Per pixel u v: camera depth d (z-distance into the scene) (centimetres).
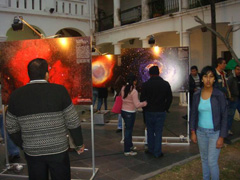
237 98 604
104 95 848
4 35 1244
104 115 777
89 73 404
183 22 1070
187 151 515
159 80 471
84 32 1538
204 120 320
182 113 923
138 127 731
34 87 244
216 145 313
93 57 809
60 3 1427
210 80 312
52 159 242
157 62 567
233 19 888
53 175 249
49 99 240
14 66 427
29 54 420
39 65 251
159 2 1259
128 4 1706
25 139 240
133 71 576
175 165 436
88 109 1030
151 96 469
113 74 795
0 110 458
